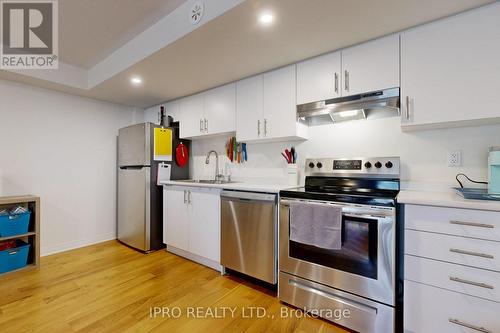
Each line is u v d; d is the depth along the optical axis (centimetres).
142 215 291
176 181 296
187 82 260
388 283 140
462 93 142
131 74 239
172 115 328
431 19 151
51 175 287
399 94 162
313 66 200
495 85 134
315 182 213
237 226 214
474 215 119
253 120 237
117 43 226
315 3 137
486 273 116
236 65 218
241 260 212
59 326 155
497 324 114
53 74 259
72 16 185
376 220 143
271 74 225
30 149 272
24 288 203
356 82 179
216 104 271
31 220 252
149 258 272
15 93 261
